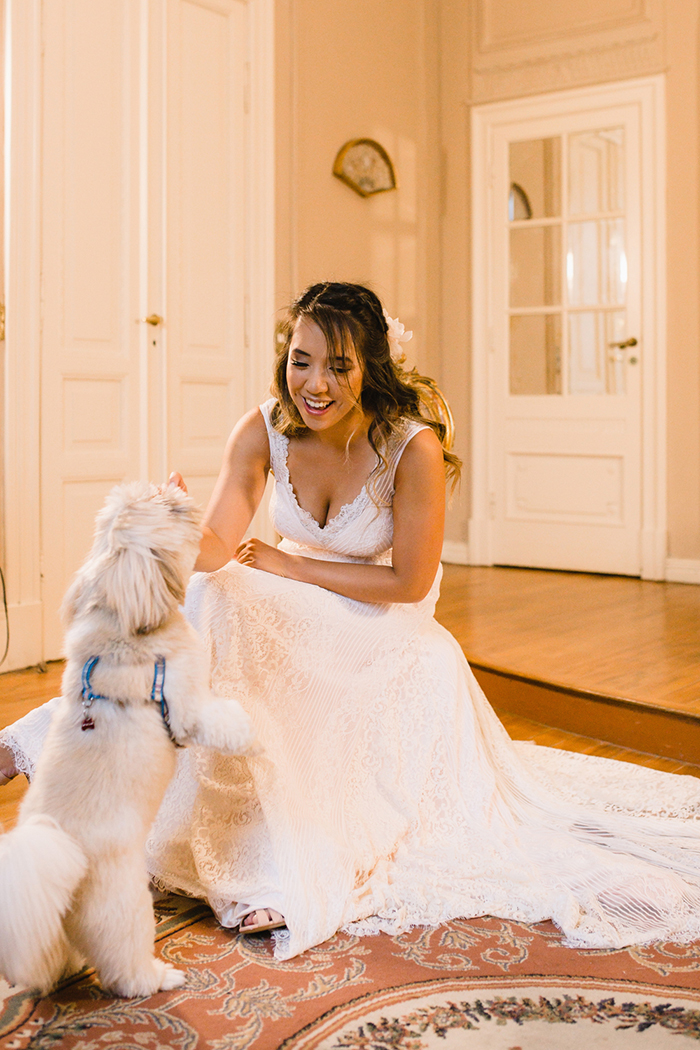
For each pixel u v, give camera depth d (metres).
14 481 3.51
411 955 1.59
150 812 1.42
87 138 3.71
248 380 4.39
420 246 5.87
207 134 4.18
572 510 5.57
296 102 4.77
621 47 5.30
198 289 4.16
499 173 5.70
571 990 1.48
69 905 1.31
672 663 3.29
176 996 1.45
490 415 5.80
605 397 5.44
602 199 5.43
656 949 1.62
